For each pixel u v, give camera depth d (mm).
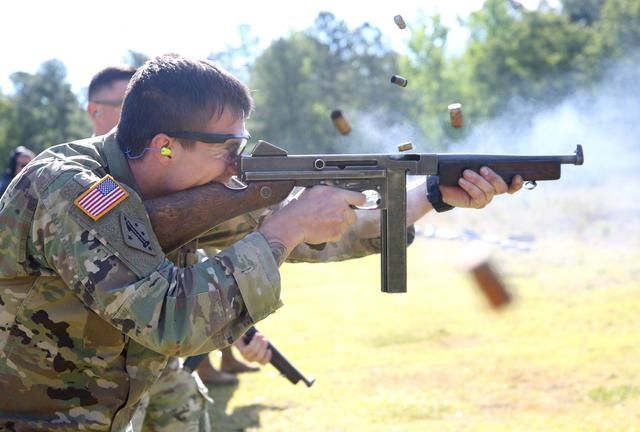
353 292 11156
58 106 47125
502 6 28469
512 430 5191
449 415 5594
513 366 6652
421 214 3068
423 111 30812
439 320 8750
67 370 2453
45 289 2379
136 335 2219
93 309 2246
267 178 2547
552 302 9320
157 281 2230
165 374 3820
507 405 5730
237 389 6559
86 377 2479
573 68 27656
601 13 28531
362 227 3158
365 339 8062
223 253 2312
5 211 2348
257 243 2340
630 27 26922
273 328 8805
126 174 2461
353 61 46531
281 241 2404
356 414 5719
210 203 2484
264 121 44906
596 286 10305
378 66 46156
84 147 2494
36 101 47031
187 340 2213
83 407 2486
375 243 3189
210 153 2467
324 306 10062
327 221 2490
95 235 2244
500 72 28531
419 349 7527
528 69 28203
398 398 6016
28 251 2344
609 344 7125
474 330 8164
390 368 6887
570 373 6328
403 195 2760
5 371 2441
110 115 4641
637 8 26734
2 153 46156
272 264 2326
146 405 3684
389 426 5434
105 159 2475
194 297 2225
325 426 5492
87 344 2441
